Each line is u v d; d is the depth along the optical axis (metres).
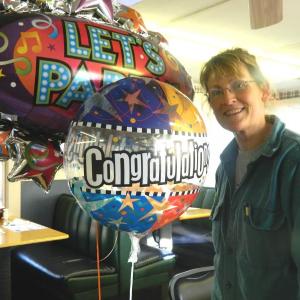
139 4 2.71
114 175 0.80
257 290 1.06
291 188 0.98
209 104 1.17
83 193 0.83
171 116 0.84
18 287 3.46
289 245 1.00
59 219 3.92
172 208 0.86
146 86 0.87
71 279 2.78
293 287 1.02
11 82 0.90
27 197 4.01
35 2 1.02
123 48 1.02
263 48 3.97
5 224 2.99
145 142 0.80
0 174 3.86
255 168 1.11
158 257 3.24
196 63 4.29
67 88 0.94
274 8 0.96
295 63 4.61
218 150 5.33
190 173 0.85
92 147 0.81
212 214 1.30
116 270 2.99
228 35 3.49
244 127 1.09
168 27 3.24
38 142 1.08
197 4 2.73
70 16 1.02
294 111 5.47
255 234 1.05
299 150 0.99
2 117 1.00
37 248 3.57
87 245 3.31
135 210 0.83
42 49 0.91
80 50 0.95
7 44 0.90
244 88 1.06
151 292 3.41
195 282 1.41
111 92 0.85
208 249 3.87
